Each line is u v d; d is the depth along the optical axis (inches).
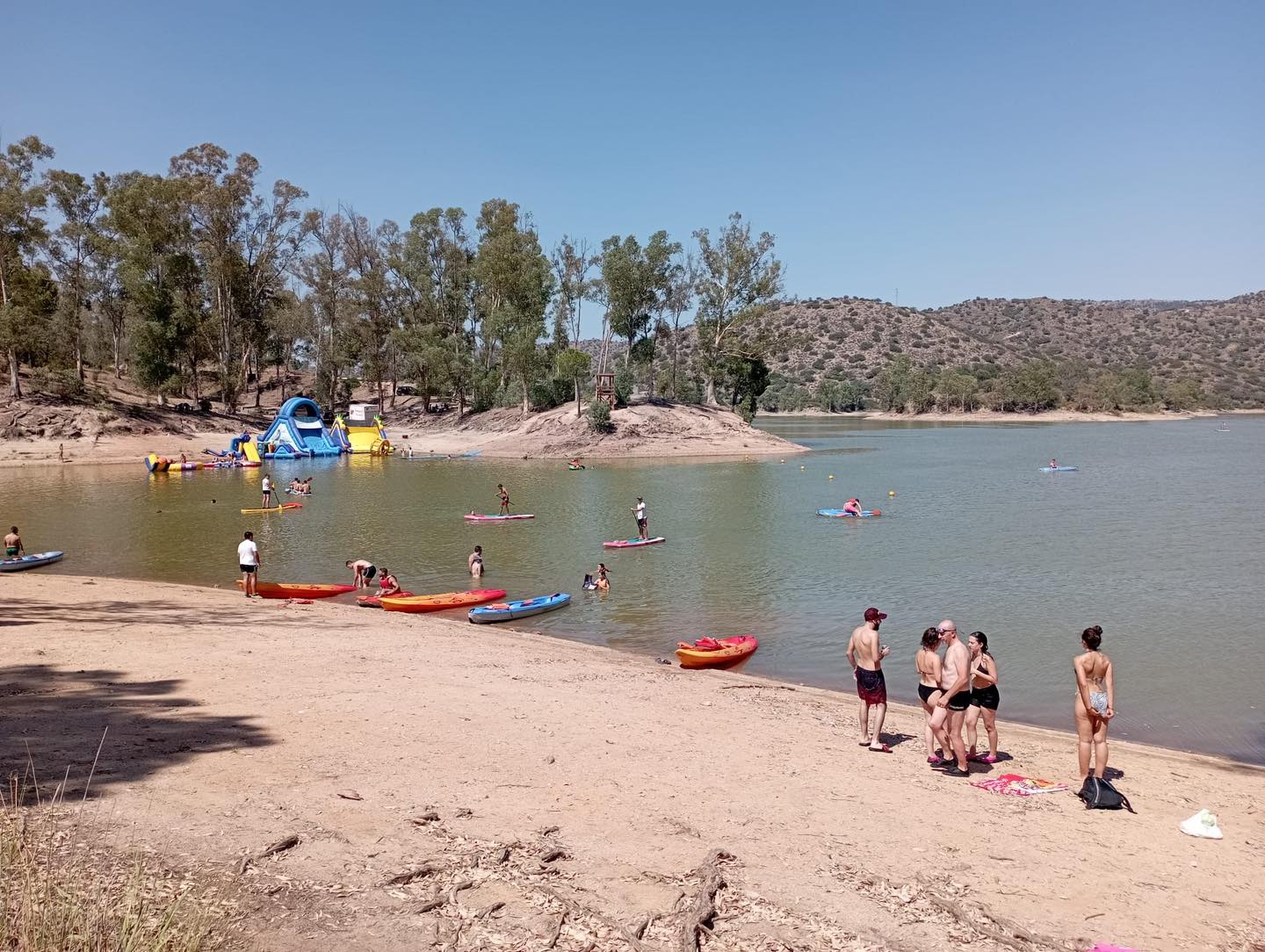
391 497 1894.7
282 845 284.0
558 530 1444.4
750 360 3870.6
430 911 248.7
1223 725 578.2
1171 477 2298.2
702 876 282.5
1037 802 394.6
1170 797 419.2
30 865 241.4
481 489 2050.9
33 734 394.9
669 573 1096.2
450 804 337.4
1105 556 1194.6
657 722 491.8
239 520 1550.2
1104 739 398.9
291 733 419.8
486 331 3885.3
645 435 3257.9
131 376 3895.2
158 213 3132.4
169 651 599.5
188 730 415.5
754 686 631.8
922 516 1594.5
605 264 3481.8
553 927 242.1
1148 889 305.3
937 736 439.8
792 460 2918.3
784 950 240.4
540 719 478.0
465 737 433.1
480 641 741.9
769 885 282.5
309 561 1178.0
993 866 315.9
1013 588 1003.3
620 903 262.1
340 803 329.7
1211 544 1285.7
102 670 532.4
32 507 1723.7
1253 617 863.1
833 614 890.7
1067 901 289.9
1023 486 2107.5
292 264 3794.3
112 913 216.4
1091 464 2728.8
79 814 297.4
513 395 3799.2
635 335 3617.1
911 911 271.1
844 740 484.4
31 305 2903.5
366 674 563.8
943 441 4060.0
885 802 379.6
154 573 1090.7
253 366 4569.4
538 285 3754.9
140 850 270.5
